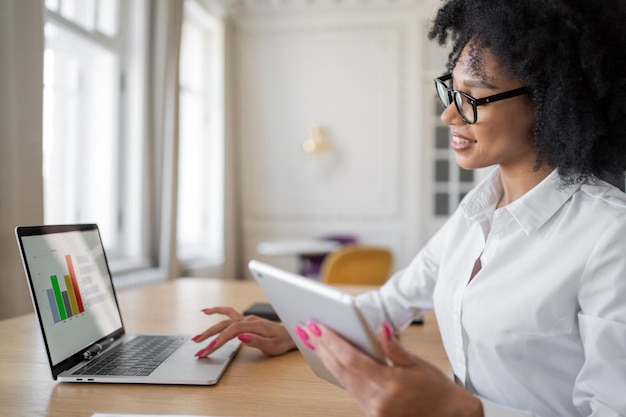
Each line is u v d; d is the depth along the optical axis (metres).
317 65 5.12
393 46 4.98
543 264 0.81
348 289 1.96
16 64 2.12
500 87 0.85
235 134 5.24
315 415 0.75
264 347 1.04
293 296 0.65
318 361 0.75
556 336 0.78
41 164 2.23
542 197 0.85
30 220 2.18
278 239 5.22
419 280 1.19
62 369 0.89
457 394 0.58
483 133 0.87
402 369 0.56
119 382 0.87
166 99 3.62
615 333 0.69
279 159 5.21
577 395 0.73
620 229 0.74
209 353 1.00
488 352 0.84
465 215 1.00
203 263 4.53
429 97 4.95
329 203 5.14
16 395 0.81
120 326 1.16
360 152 5.08
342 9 5.02
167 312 1.49
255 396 0.82
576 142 0.83
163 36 3.55
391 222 5.05
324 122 5.13
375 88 5.03
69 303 0.98
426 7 4.86
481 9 0.87
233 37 5.21
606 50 0.83
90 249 1.13
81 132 3.30
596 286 0.73
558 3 0.81
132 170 3.54
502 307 0.83
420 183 4.94
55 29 2.89
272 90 5.20
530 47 0.82
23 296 2.08
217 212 4.98
